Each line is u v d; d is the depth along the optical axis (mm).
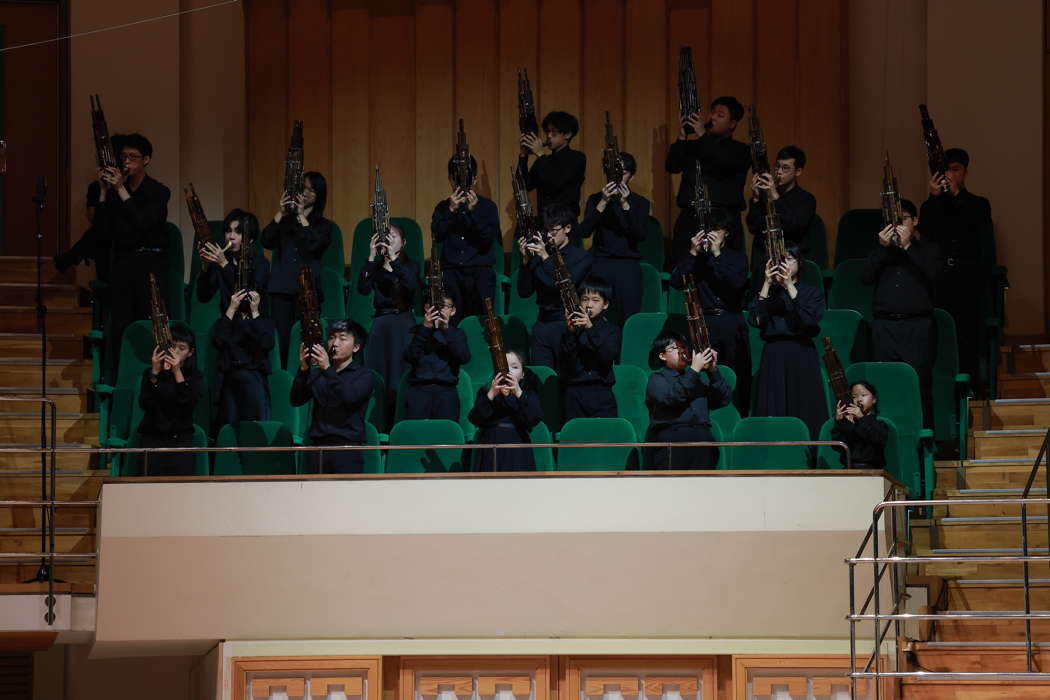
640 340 21578
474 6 26094
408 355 20188
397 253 21797
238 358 20625
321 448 17188
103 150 22609
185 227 25578
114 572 17469
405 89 26141
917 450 20000
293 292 22594
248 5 26234
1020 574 18234
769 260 20500
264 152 26062
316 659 17578
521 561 17641
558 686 17828
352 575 17625
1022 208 24797
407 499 17656
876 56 25719
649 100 25844
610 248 22469
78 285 24547
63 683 23359
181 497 17594
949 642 16547
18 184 26016
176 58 25641
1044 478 19797
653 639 17672
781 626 17500
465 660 17781
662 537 17609
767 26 25859
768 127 25766
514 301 23016
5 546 19203
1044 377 22125
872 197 25594
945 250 22453
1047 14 24969
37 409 21609
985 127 24938
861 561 15867
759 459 19250
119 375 21406
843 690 17484
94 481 20078
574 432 19312
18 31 26219
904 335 21000
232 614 17516
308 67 26172
